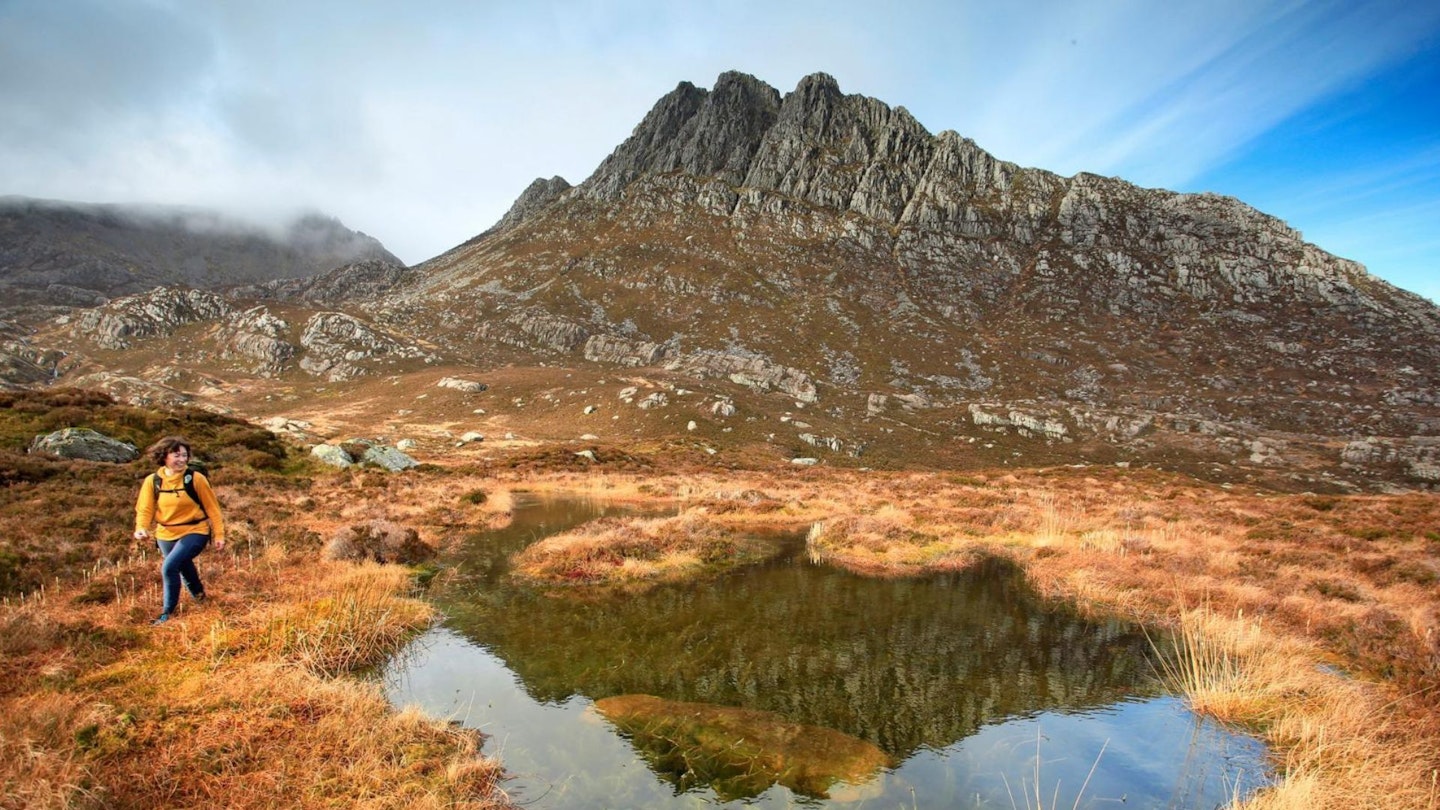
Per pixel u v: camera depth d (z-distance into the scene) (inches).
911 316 7603.4
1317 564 592.7
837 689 338.0
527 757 260.5
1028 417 5012.3
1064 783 247.8
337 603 419.2
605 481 1606.8
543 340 7327.8
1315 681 332.8
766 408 4869.6
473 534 823.7
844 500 1186.0
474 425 4441.4
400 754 249.8
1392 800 224.5
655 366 6481.3
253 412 5162.4
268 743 246.2
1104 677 356.8
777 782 246.4
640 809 223.8
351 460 1457.9
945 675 358.6
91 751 226.4
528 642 407.2
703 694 330.0
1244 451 4581.7
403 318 7815.0
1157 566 594.9
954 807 229.5
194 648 337.1
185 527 392.5
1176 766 261.9
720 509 1056.2
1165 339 7308.1
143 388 5393.7
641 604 502.6
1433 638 353.4
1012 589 558.6
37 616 339.9
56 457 893.2
